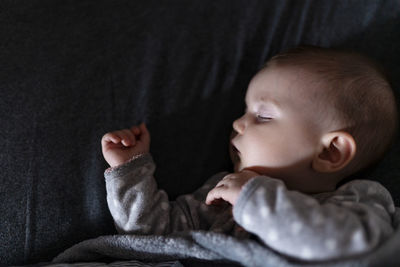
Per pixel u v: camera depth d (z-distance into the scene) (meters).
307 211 0.70
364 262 0.64
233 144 0.93
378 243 0.68
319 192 0.90
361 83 0.88
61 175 0.98
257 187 0.75
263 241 0.73
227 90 1.11
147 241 0.85
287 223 0.69
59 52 1.08
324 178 0.89
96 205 0.97
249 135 0.89
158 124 1.07
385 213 0.81
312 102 0.86
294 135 0.86
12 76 1.04
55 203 0.96
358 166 0.92
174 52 1.13
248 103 0.94
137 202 0.90
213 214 0.94
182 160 1.05
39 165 0.98
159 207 0.93
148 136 1.01
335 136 0.85
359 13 1.14
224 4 1.17
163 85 1.10
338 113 0.86
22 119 1.01
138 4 1.17
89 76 1.07
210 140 1.07
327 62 0.90
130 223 0.89
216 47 1.14
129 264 0.83
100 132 1.03
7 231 0.92
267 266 0.72
